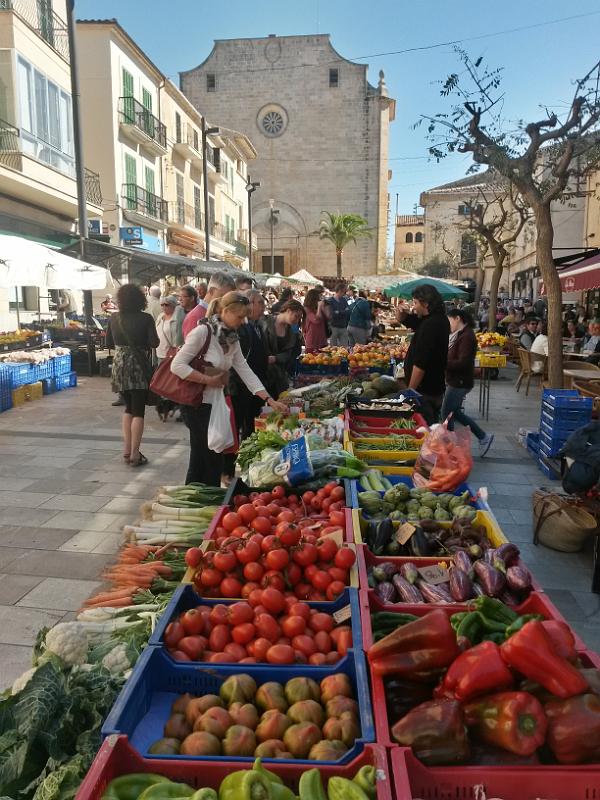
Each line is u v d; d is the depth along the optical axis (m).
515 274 38.84
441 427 4.27
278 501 3.83
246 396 6.36
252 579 2.70
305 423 5.62
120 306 6.75
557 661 1.76
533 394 12.97
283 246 55.25
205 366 4.72
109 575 3.46
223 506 3.65
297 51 52.38
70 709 2.13
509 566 2.86
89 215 23.11
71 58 14.73
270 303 22.64
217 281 5.82
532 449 7.71
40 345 13.35
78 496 6.02
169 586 3.27
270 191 54.62
